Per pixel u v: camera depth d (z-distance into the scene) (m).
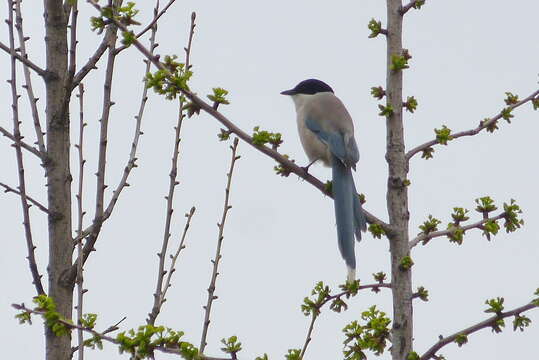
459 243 10.30
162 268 9.77
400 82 10.55
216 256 9.80
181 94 10.14
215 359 8.41
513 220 10.48
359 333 9.69
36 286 9.84
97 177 10.13
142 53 10.10
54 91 10.54
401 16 10.73
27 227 9.91
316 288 9.80
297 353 9.18
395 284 9.99
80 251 9.34
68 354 9.71
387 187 10.42
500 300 9.31
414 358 9.37
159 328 8.22
